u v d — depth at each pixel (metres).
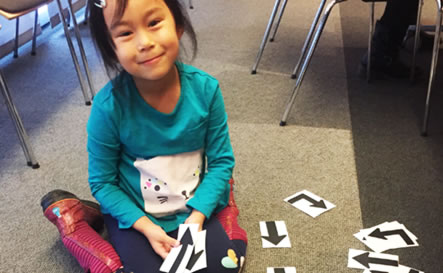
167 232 1.05
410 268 1.10
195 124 1.01
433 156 1.52
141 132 0.99
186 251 0.96
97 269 0.98
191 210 1.05
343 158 1.52
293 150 1.57
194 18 2.92
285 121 1.71
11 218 1.30
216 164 1.09
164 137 1.00
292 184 1.40
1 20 2.42
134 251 0.99
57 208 1.06
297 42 2.53
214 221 1.06
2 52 2.41
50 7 2.74
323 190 1.38
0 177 1.49
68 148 1.63
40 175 1.49
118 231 1.04
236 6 3.16
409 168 1.47
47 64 2.34
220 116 1.07
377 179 1.42
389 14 1.99
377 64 2.05
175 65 1.00
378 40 2.03
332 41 2.53
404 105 1.85
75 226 1.05
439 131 1.66
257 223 1.25
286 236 1.20
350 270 1.10
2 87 1.41
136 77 0.96
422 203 1.31
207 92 1.02
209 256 0.98
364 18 2.87
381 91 1.97
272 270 1.10
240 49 2.44
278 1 2.00
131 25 0.86
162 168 1.02
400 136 1.64
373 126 1.70
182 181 1.05
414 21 2.20
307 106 1.85
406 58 2.25
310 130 1.68
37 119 1.83
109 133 0.99
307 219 1.26
